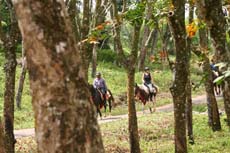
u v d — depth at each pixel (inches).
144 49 1926.7
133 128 626.8
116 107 1414.9
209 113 840.3
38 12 158.6
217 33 224.7
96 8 550.6
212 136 791.1
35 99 161.9
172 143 749.9
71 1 522.3
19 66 1681.8
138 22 382.3
